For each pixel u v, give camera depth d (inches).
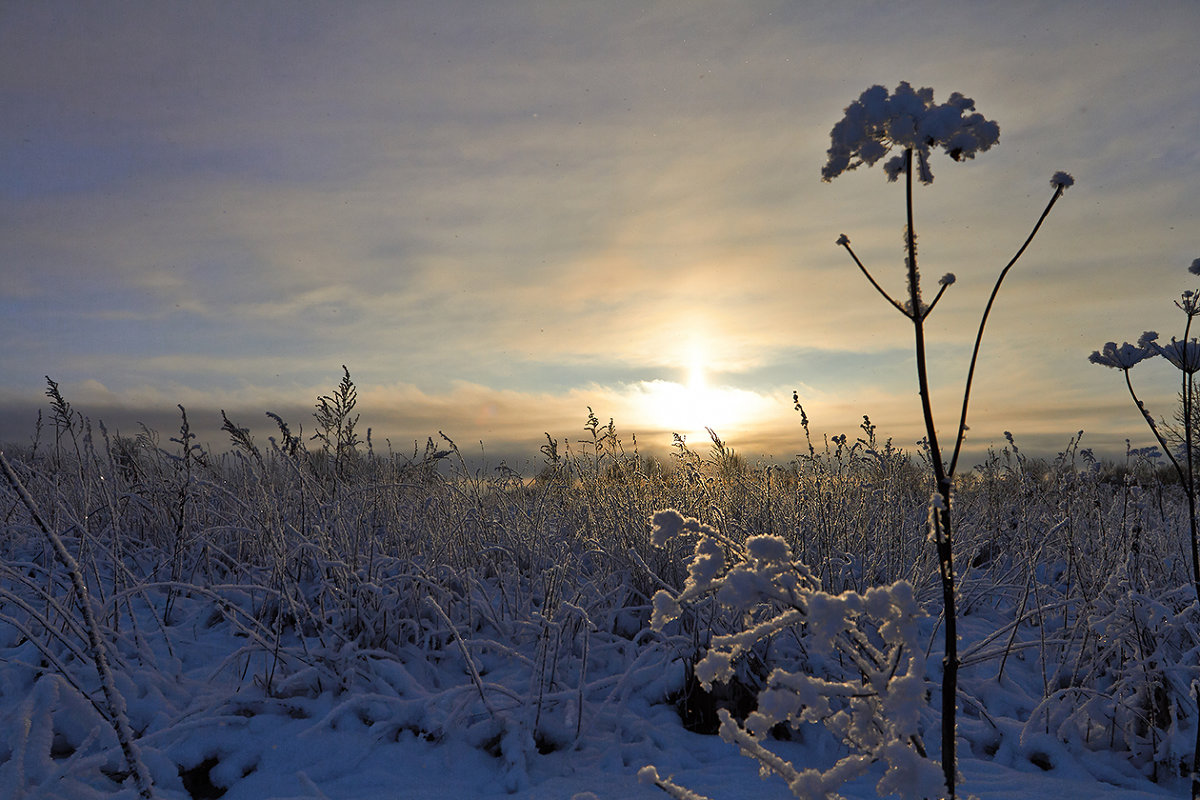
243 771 132.0
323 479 222.2
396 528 215.3
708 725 156.4
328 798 124.0
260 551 216.1
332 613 178.5
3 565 134.6
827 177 65.7
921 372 65.6
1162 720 147.7
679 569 193.3
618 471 245.9
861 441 220.1
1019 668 179.8
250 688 156.4
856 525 206.2
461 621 196.2
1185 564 184.7
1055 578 231.3
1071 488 219.8
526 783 129.3
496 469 262.4
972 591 218.5
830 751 140.3
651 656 177.0
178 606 200.1
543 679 156.6
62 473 239.3
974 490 274.8
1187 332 108.0
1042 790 129.3
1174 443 120.5
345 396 215.6
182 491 199.9
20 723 123.1
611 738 147.9
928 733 149.0
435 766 135.6
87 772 122.9
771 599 70.1
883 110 60.7
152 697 146.2
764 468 224.7
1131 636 153.9
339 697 156.6
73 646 136.7
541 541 221.3
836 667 160.7
